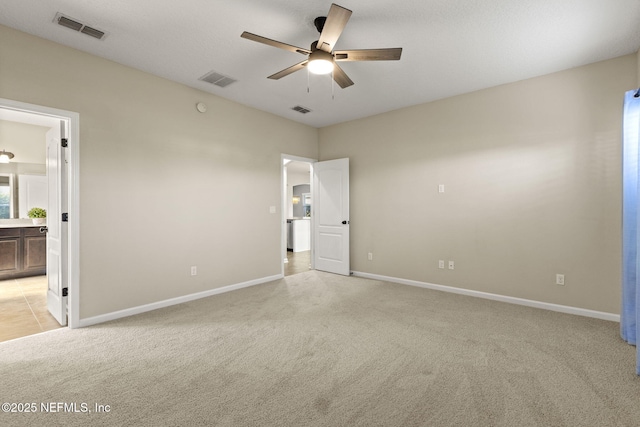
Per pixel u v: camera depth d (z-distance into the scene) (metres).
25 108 2.57
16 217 5.36
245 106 4.38
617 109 3.00
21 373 2.08
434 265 4.23
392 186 4.64
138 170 3.27
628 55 2.94
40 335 2.69
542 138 3.40
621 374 2.04
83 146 2.88
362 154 5.00
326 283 4.57
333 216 5.28
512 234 3.60
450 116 4.07
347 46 2.81
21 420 1.62
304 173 10.97
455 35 2.63
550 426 1.56
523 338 2.61
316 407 1.72
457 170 4.00
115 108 3.10
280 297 3.84
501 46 2.80
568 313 3.24
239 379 2.01
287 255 7.38
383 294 3.97
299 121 5.20
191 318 3.12
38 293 4.05
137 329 2.83
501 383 1.94
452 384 1.94
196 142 3.79
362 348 2.44
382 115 4.75
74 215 2.83
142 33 2.62
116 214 3.11
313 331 2.79
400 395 1.83
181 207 3.64
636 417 1.62
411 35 2.63
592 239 3.13
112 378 2.02
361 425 1.58
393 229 4.64
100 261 3.00
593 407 1.70
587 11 2.30
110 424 1.59
